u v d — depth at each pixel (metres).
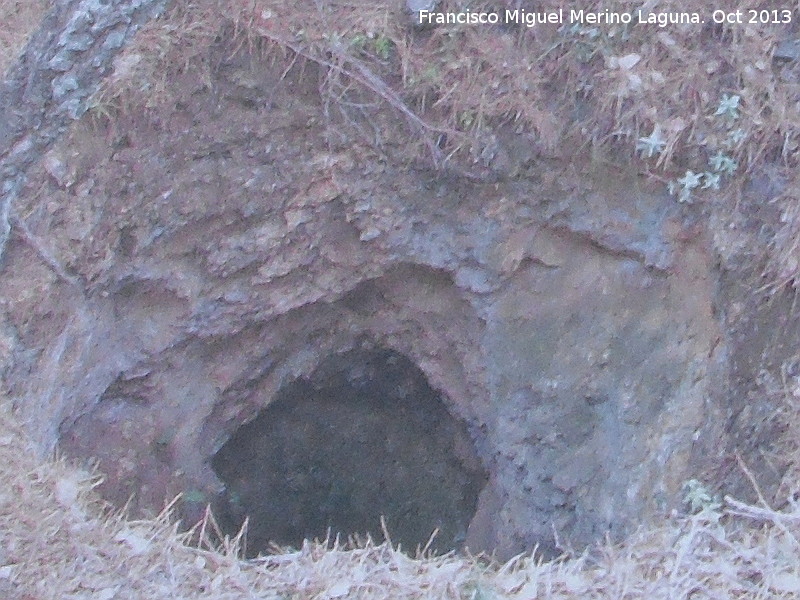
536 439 3.94
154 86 3.64
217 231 4.04
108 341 3.89
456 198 3.99
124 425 3.97
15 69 3.56
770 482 2.94
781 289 3.26
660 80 3.55
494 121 3.77
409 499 4.71
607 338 3.83
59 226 3.60
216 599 2.61
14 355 3.35
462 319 4.21
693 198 3.58
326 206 4.04
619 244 3.79
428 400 4.63
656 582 2.59
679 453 3.30
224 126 3.86
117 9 3.47
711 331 3.49
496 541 3.94
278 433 4.73
